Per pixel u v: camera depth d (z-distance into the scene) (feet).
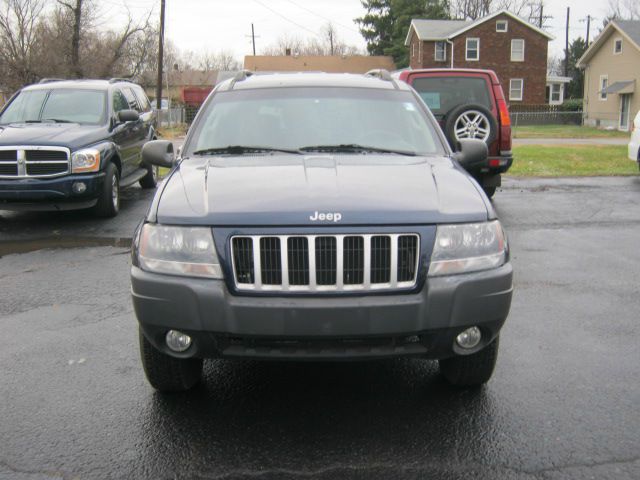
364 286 10.67
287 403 12.39
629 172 49.47
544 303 18.52
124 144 35.06
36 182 29.12
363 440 10.95
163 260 10.94
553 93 183.32
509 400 12.39
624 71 139.44
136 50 131.54
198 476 9.96
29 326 16.81
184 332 10.78
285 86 16.57
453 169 13.39
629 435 11.04
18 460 10.41
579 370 13.80
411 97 16.61
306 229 10.58
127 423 11.62
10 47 114.21
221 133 15.29
